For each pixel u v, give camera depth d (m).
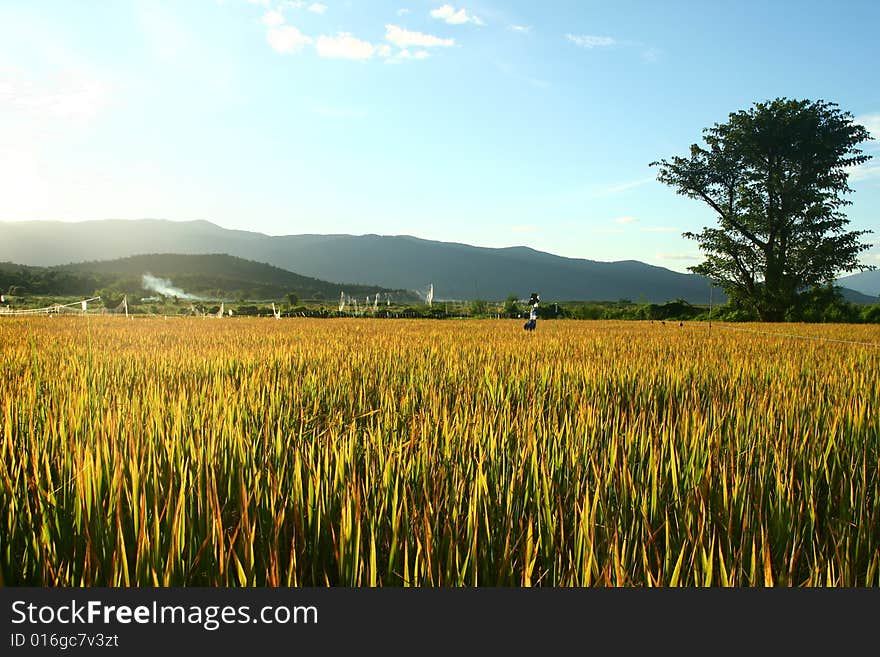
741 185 56.53
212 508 3.41
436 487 3.84
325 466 4.06
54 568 3.20
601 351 13.09
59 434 4.74
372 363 10.02
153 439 4.59
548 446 4.89
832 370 10.20
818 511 4.24
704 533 3.57
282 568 3.32
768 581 2.99
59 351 11.38
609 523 3.62
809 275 54.41
